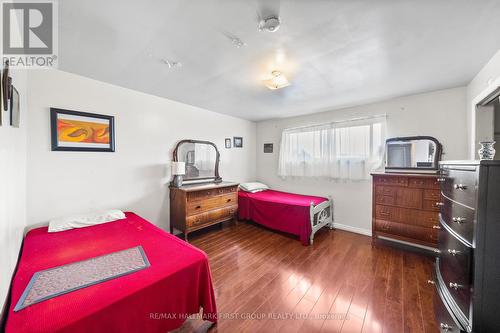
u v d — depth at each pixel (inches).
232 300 66.8
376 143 120.2
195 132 136.7
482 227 40.3
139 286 41.1
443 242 58.4
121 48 65.0
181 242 63.5
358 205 129.7
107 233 71.0
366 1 44.3
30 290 38.6
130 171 105.7
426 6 45.7
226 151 160.6
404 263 90.7
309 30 54.9
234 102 126.2
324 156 142.2
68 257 52.8
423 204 94.6
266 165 181.6
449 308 49.1
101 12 48.1
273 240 117.7
